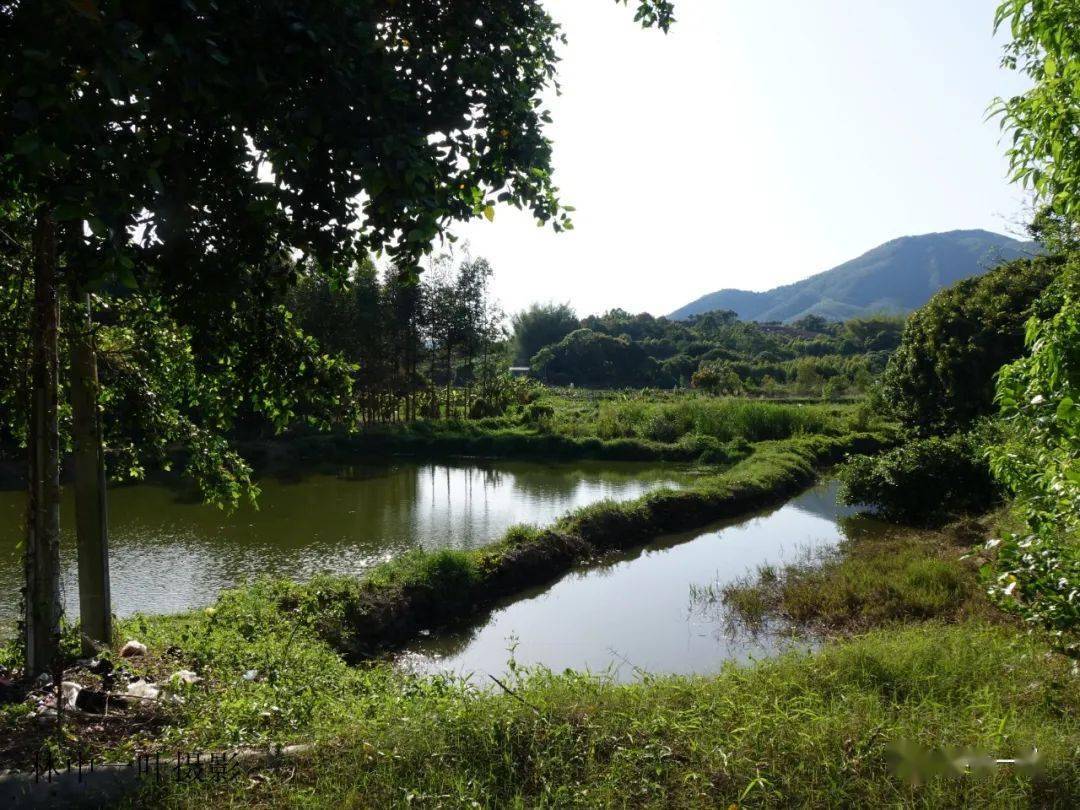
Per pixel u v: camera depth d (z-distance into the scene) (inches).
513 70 167.6
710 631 411.2
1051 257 820.0
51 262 221.6
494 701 195.2
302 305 1197.1
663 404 1477.6
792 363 2568.9
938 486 706.8
